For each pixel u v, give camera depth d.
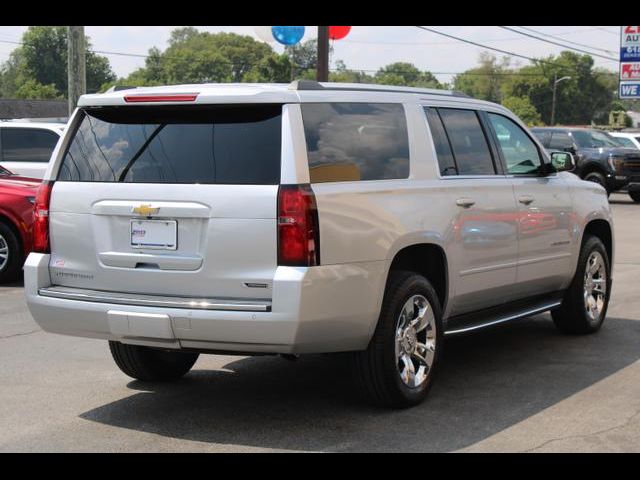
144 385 6.57
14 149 15.66
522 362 7.20
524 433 5.41
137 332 5.34
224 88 5.47
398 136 6.00
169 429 5.55
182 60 105.19
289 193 5.10
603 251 8.28
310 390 6.39
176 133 5.49
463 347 7.79
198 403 6.10
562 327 8.20
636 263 12.92
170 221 5.36
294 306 5.04
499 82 127.00
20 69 117.06
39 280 5.76
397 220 5.68
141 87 6.00
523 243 7.07
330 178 5.34
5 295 10.34
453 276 6.28
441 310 6.18
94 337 5.61
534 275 7.30
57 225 5.75
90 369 7.03
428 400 6.10
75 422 5.71
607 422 5.61
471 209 6.43
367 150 5.70
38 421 5.73
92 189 5.60
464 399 6.12
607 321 8.87
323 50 21.19
